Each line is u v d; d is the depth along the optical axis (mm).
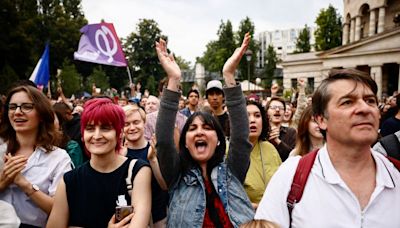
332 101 1914
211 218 2742
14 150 3139
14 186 2932
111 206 2564
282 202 2039
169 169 2914
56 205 2623
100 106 2600
